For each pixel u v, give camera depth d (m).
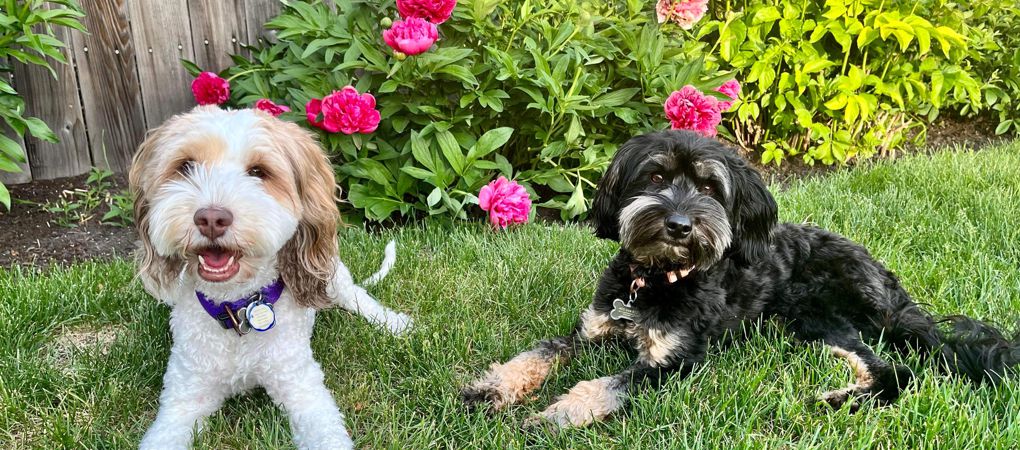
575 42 1.76
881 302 1.22
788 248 1.30
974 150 2.47
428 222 1.72
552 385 1.18
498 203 1.61
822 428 1.02
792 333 1.23
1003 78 2.56
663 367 1.13
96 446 1.00
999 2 2.46
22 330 1.24
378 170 1.67
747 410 1.05
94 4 1.79
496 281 1.45
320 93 1.67
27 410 1.08
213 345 1.01
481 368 1.22
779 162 2.23
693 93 1.68
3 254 1.54
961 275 1.39
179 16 1.88
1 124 1.76
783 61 2.25
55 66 1.79
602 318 1.21
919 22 2.05
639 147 1.21
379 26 1.77
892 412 1.02
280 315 1.05
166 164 0.96
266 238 0.93
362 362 1.21
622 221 1.17
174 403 1.02
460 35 1.75
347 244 1.60
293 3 1.75
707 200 1.13
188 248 0.91
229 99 1.84
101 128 1.88
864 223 1.64
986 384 1.09
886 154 2.40
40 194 1.77
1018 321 1.17
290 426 1.05
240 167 0.97
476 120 1.75
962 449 0.96
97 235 1.65
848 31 2.11
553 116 1.71
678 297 1.16
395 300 1.43
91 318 1.31
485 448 1.01
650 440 1.01
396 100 1.68
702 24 2.17
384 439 1.04
